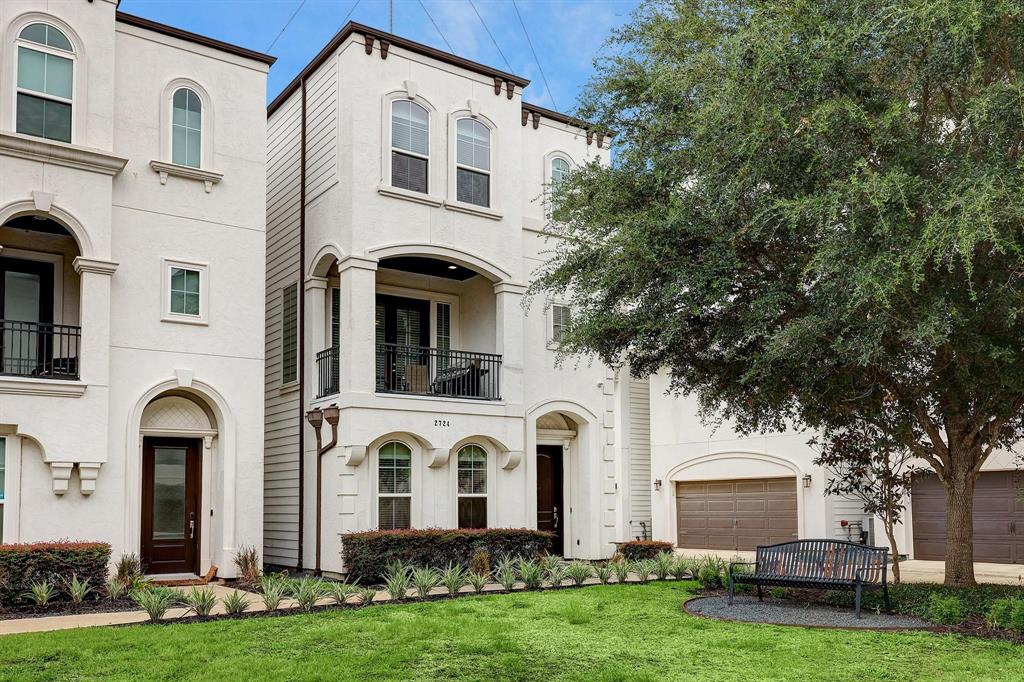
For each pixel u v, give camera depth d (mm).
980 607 10484
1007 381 9883
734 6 11219
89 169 14219
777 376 11062
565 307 19453
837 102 9500
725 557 21531
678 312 10844
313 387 17266
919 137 10039
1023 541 18172
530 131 19547
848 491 14102
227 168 16062
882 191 8789
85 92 14328
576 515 19453
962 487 12227
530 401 18594
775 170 10008
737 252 10945
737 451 22953
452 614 11062
